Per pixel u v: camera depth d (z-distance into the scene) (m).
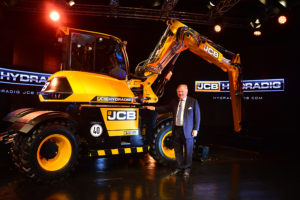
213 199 2.88
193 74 12.97
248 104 11.39
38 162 3.26
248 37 10.10
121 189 3.17
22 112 4.04
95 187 3.23
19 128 3.29
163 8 8.43
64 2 8.20
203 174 3.97
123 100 4.07
